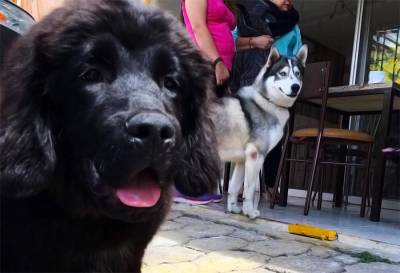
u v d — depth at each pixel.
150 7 1.60
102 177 1.31
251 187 3.92
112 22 1.44
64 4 1.54
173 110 1.51
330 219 4.00
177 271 2.41
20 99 1.34
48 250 1.42
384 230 3.56
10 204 1.38
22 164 1.32
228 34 4.11
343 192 5.46
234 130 3.98
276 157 4.99
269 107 4.00
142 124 1.21
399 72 5.88
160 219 1.64
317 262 2.73
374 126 5.63
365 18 6.08
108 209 1.34
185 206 4.34
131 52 1.45
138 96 1.34
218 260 2.65
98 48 1.39
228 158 4.07
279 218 3.87
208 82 1.73
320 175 4.97
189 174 1.64
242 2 4.58
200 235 3.25
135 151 1.23
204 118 1.70
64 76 1.39
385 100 3.79
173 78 1.54
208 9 3.97
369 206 5.06
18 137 1.32
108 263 1.54
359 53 6.11
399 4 5.91
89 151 1.35
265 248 2.99
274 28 4.59
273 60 4.02
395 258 2.85
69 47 1.39
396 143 3.90
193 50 1.66
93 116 1.35
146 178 1.37
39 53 1.38
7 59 1.46
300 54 4.13
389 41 6.01
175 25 1.62
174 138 1.28
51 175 1.37
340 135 4.05
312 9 6.75
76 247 1.45
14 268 1.40
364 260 2.85
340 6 6.50
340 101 4.48
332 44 7.04
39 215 1.40
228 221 3.75
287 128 4.49
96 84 1.40
